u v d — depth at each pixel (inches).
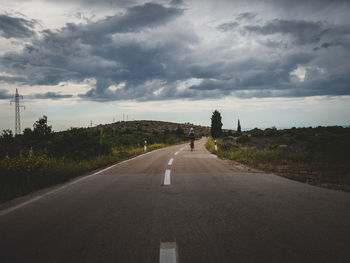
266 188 215.6
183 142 2057.1
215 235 112.3
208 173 308.2
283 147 637.3
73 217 142.1
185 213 145.9
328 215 139.3
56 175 276.7
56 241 108.3
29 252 97.9
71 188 228.8
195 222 130.1
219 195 190.4
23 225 130.1
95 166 396.5
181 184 236.2
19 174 249.4
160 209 154.8
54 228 124.8
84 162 409.1
